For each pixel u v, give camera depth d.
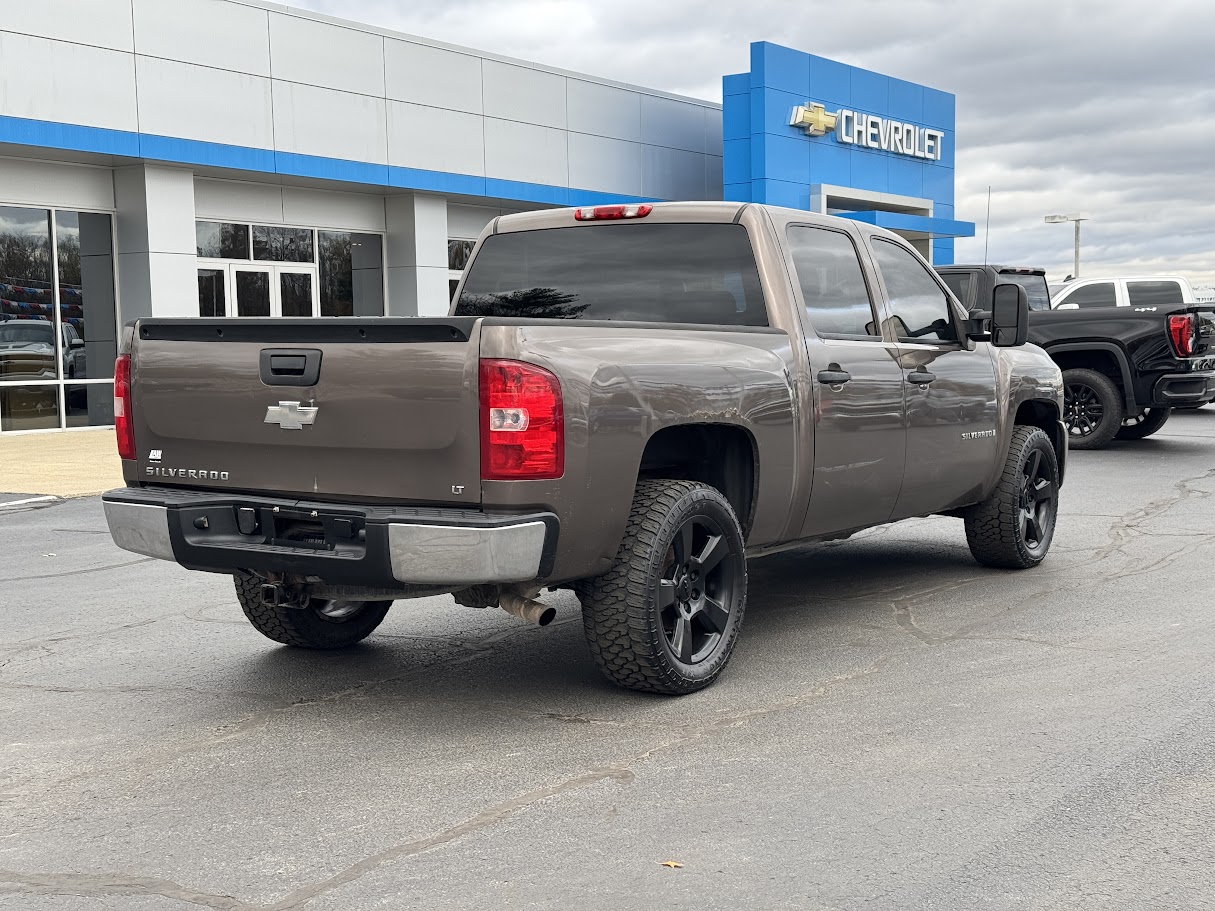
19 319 18.59
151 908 3.32
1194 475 12.78
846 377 5.95
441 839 3.76
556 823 3.87
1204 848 3.61
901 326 6.63
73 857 3.67
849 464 6.05
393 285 24.17
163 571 8.41
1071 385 15.18
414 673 5.69
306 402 4.74
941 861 3.54
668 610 5.18
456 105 24.12
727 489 5.64
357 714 5.07
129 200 19.47
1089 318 14.76
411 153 23.25
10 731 4.90
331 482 4.74
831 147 31.47
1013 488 7.57
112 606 7.26
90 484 13.21
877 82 33.12
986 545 7.72
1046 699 5.09
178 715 5.09
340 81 21.94
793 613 6.77
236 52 20.23
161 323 5.12
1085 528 9.49
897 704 5.06
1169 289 17.62
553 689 5.38
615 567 4.93
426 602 7.28
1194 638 6.03
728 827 3.82
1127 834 3.72
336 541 4.64
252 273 21.84
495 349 4.40
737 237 5.86
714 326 5.39
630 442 4.77
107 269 19.64
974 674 5.49
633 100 28.45
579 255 6.27
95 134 18.16
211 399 4.99
